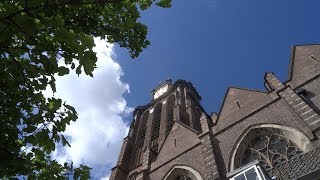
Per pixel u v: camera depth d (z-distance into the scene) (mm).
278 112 25297
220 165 25000
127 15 7492
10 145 6473
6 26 5457
